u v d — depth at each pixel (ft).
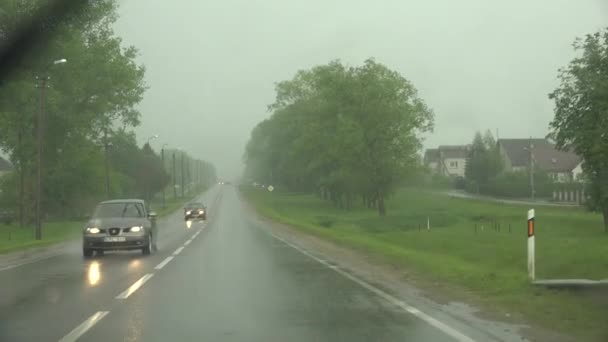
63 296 38.04
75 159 182.09
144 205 73.67
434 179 405.18
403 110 225.15
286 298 36.70
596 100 110.22
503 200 286.25
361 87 228.43
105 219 68.59
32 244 92.27
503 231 163.32
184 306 33.99
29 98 147.02
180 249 76.64
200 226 143.02
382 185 226.17
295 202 321.11
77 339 25.98
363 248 73.10
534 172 309.01
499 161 357.00
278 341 25.35
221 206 280.10
